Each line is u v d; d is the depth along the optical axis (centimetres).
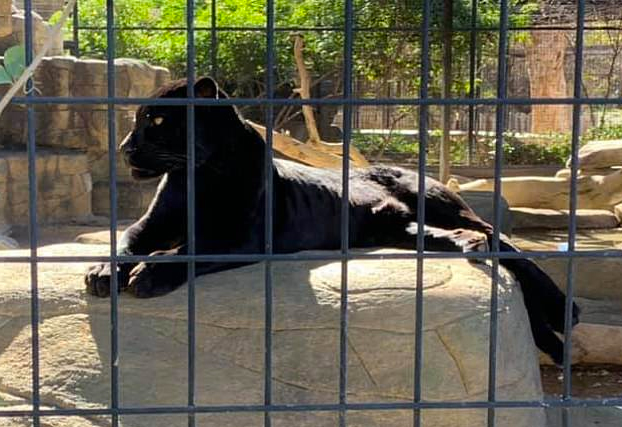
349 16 306
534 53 2091
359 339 402
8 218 945
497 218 327
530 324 486
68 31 1616
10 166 945
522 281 502
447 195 540
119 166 1100
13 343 402
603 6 1842
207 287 430
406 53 1614
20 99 297
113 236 311
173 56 1722
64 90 1067
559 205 1230
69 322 411
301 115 1622
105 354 397
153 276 420
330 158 926
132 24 1825
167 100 306
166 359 398
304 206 491
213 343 404
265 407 318
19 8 1627
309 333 404
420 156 318
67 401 380
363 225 516
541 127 2097
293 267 454
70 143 1070
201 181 459
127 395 382
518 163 1762
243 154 461
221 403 384
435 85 1647
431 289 425
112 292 314
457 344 402
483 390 400
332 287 426
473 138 1708
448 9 1195
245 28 1153
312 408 320
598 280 742
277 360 399
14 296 425
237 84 1706
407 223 512
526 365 424
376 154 1711
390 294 418
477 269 462
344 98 310
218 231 458
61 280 443
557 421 514
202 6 1788
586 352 628
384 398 392
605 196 1231
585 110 2084
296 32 1396
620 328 628
